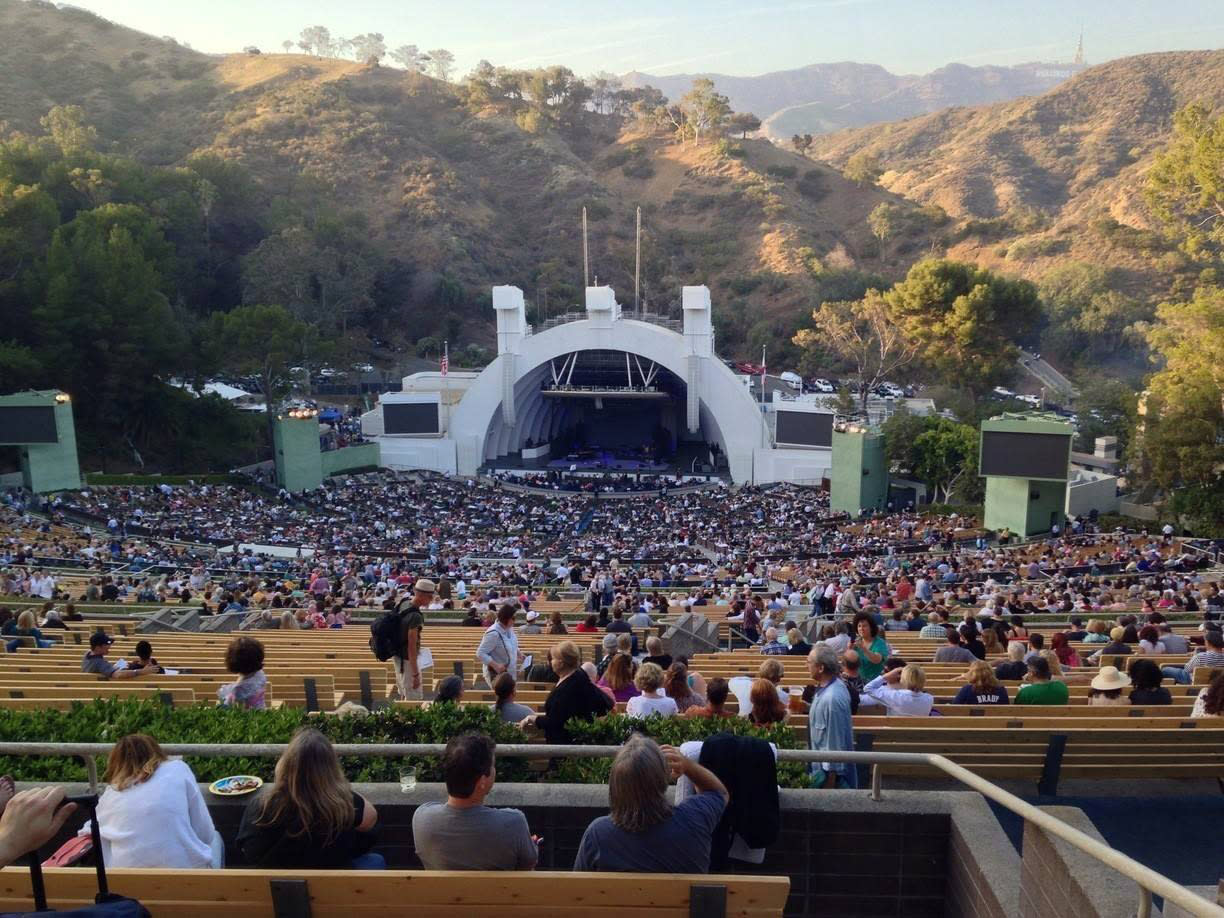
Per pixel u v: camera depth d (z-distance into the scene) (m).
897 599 26.12
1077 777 10.18
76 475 54.25
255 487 64.50
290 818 5.55
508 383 76.12
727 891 5.09
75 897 5.18
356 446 72.31
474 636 19.75
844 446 56.97
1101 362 120.56
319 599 25.55
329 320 104.44
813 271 143.12
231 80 181.00
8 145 91.88
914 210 172.75
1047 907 5.36
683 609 25.73
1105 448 65.00
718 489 69.12
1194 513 45.22
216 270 111.00
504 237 153.12
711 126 199.62
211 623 21.45
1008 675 13.99
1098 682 11.80
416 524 56.06
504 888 5.16
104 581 30.62
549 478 75.00
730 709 10.53
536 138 183.00
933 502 59.78
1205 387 45.88
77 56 175.00
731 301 137.88
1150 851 8.84
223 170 119.38
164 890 5.20
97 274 65.38
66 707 10.95
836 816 6.77
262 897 5.19
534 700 11.96
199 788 6.62
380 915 5.22
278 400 75.00
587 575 35.72
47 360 60.94
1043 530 47.44
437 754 7.29
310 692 13.23
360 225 126.56
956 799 6.84
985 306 76.62
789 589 31.28
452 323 126.81
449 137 176.00
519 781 8.07
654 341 74.12
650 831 5.31
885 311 85.25
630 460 84.94
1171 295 125.12
